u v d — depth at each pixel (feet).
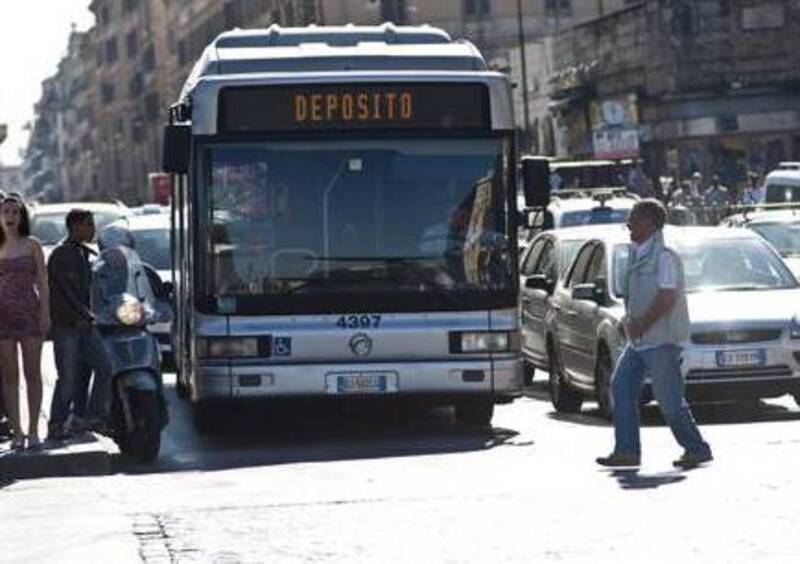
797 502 86.38
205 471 111.86
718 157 461.37
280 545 79.82
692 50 460.96
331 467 110.73
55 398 117.80
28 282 113.60
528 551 75.66
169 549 79.92
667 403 103.65
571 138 528.63
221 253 123.85
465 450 119.03
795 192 259.80
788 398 155.43
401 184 125.08
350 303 123.75
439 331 124.26
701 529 79.61
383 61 126.93
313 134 124.77
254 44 133.28
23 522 90.89
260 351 123.13
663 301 102.83
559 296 154.30
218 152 124.36
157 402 117.39
